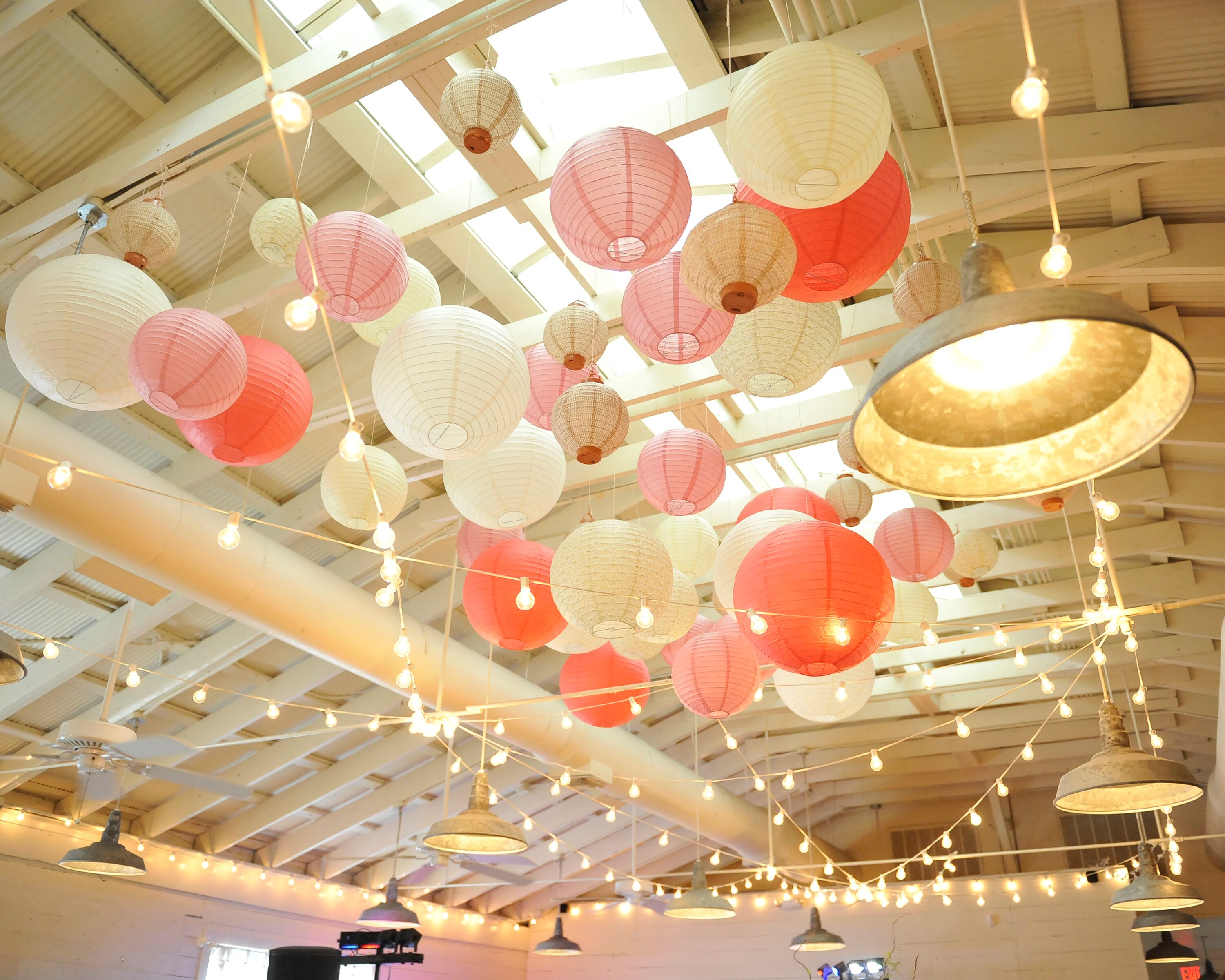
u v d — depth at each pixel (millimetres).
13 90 4113
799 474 7320
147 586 5535
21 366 2986
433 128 4391
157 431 5680
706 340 2980
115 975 8125
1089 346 1529
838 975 12008
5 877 7488
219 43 4219
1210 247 4488
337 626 5648
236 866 9508
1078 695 10578
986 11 3291
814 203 2383
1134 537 7520
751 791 12352
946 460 1567
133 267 3043
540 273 5234
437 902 12242
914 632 6980
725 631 4293
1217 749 7996
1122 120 3938
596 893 13664
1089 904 11609
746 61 4023
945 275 3174
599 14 3904
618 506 6930
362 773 9000
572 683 4770
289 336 5496
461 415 2924
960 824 13898
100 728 5430
